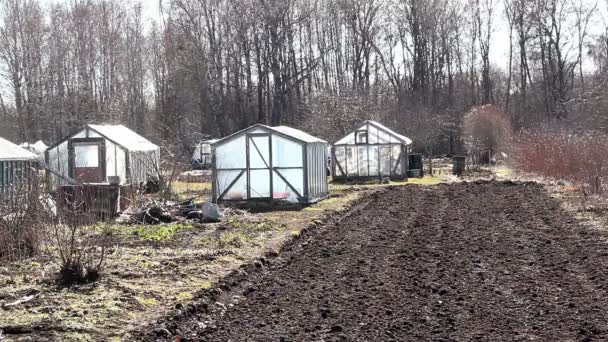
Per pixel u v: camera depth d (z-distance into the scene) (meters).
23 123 52.69
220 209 21.34
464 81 64.00
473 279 10.95
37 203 13.28
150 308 9.27
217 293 10.24
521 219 18.48
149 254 13.38
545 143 32.19
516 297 9.66
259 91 58.78
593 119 37.25
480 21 63.03
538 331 7.96
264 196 24.39
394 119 51.69
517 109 62.12
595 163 22.80
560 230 16.09
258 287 10.79
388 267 12.18
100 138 29.31
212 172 24.62
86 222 14.83
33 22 53.75
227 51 58.56
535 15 57.94
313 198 24.81
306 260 13.17
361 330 8.20
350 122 46.69
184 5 58.19
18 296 9.75
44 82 54.47
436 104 61.03
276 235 16.11
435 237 15.67
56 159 29.50
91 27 55.66
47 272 11.34
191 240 15.37
